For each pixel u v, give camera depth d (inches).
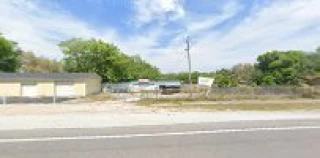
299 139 323.3
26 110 723.4
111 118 501.0
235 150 274.5
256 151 270.5
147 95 1387.8
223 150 274.5
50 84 1640.0
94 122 451.8
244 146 290.5
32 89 1614.2
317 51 2511.1
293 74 2122.3
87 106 906.7
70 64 2429.9
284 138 328.8
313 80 1953.7
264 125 419.2
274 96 1416.1
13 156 256.2
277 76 2167.8
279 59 2342.5
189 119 489.4
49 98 1409.9
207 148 282.2
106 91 2020.2
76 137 335.3
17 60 2325.3
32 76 1647.4
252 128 394.3
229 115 558.9
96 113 610.2
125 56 2610.7
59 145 296.2
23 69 2484.0
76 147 287.6
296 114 582.2
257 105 987.3
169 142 308.5
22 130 381.1
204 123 440.5
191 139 323.3
